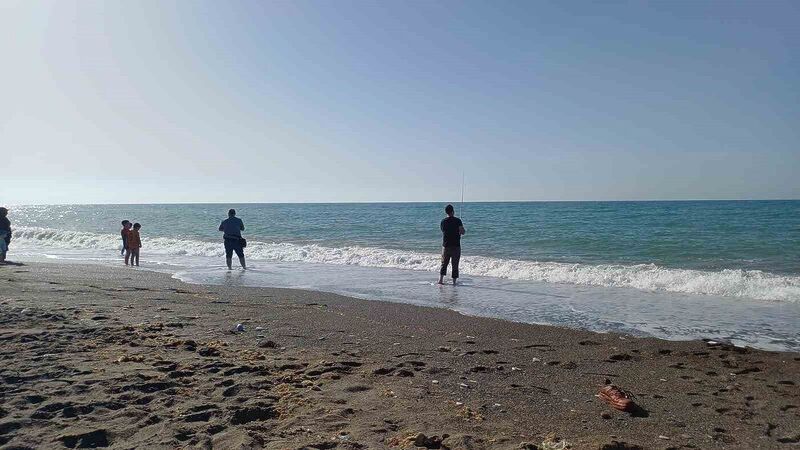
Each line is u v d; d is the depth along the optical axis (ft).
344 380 16.33
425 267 55.88
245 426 12.19
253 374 16.44
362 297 36.68
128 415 12.65
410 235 101.86
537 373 18.26
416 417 13.29
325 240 92.94
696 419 13.96
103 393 14.07
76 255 71.61
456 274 44.29
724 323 28.35
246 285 42.55
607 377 17.98
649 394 16.11
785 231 88.69
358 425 12.53
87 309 26.94
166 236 105.91
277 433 11.91
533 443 11.71
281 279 46.75
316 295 36.45
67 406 13.05
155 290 36.17
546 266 51.03
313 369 17.34
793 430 13.26
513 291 39.73
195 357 18.31
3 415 12.44
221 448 10.97
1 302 28.40
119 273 47.11
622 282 43.16
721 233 87.61
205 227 135.74
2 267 49.60
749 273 44.73
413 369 18.08
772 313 31.09
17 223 171.01
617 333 25.76
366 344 22.02
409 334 24.38
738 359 20.84
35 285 35.73
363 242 87.97
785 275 45.03
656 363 20.04
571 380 17.48
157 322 24.48
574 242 78.74
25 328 21.76
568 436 12.42
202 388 14.89
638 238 82.38
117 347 19.22
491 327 26.58
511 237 88.89
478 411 14.01
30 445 10.88
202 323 25.04
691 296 37.42
